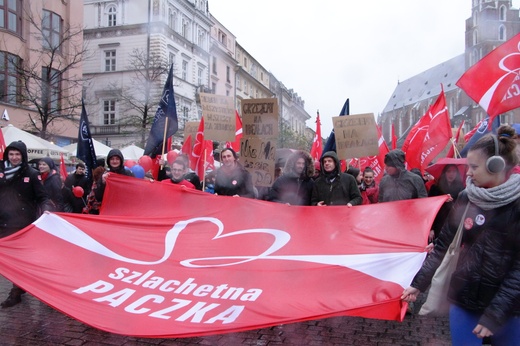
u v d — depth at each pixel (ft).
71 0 82.89
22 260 11.48
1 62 69.92
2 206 17.58
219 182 20.02
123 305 9.97
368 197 24.88
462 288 8.14
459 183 20.22
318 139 30.12
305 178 19.47
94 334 14.70
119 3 87.66
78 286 10.77
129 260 12.14
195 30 97.86
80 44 84.79
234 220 14.51
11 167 17.69
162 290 10.63
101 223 13.60
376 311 9.26
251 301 10.02
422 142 25.70
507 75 17.24
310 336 14.96
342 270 11.07
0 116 68.08
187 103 88.38
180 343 14.15
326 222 13.60
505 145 7.91
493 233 7.82
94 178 20.99
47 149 41.70
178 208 15.43
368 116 21.70
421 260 11.25
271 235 13.38
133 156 47.75
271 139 20.35
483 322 7.50
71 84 81.25
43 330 14.98
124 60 87.30
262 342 14.37
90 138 25.27
